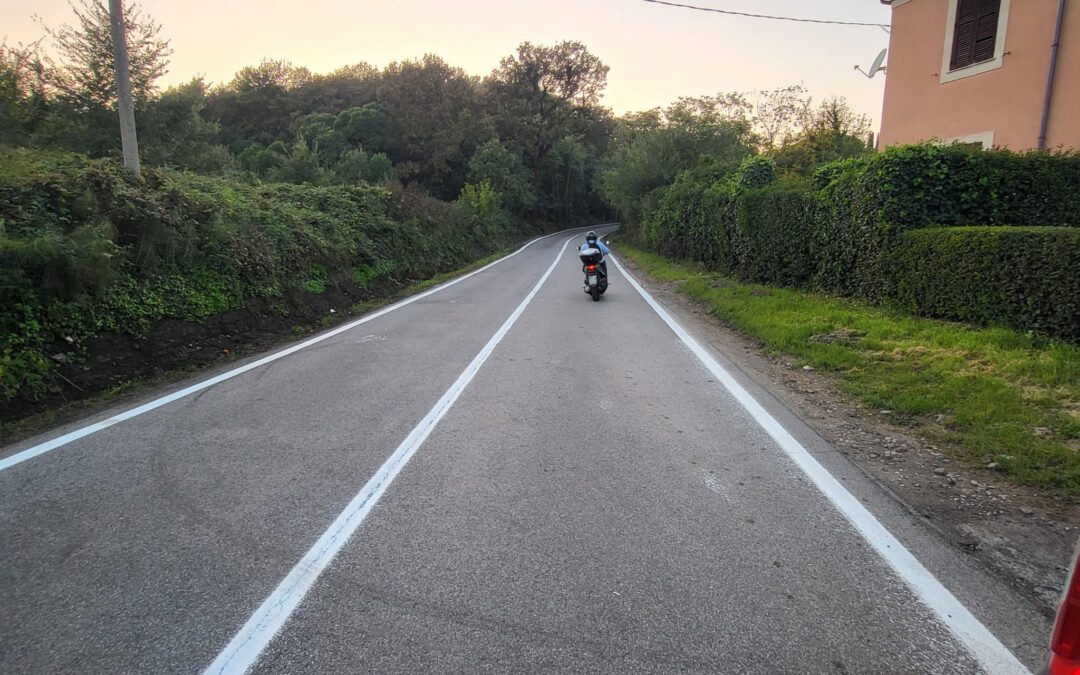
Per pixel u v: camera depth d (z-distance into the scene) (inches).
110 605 106.2
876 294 390.3
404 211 873.5
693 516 138.4
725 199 717.3
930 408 206.4
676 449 181.2
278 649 94.8
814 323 351.9
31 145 511.5
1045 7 439.8
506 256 1325.0
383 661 92.0
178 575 115.3
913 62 565.6
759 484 155.6
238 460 173.2
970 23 504.1
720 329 401.1
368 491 152.1
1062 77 429.4
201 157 734.5
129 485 156.0
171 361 304.0
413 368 290.2
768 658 92.0
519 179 2313.0
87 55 596.1
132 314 308.7
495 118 2516.0
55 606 106.0
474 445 184.9
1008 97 468.8
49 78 579.8
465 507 143.3
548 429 199.8
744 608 104.3
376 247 716.7
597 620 101.5
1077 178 377.4
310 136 2022.6
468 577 114.3
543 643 95.8
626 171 1385.3
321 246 556.4
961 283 306.2
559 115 2696.9
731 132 1291.8
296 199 668.7
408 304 543.8
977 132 497.4
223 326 366.9
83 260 275.9
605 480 158.6
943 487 152.7
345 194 762.8
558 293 620.7
